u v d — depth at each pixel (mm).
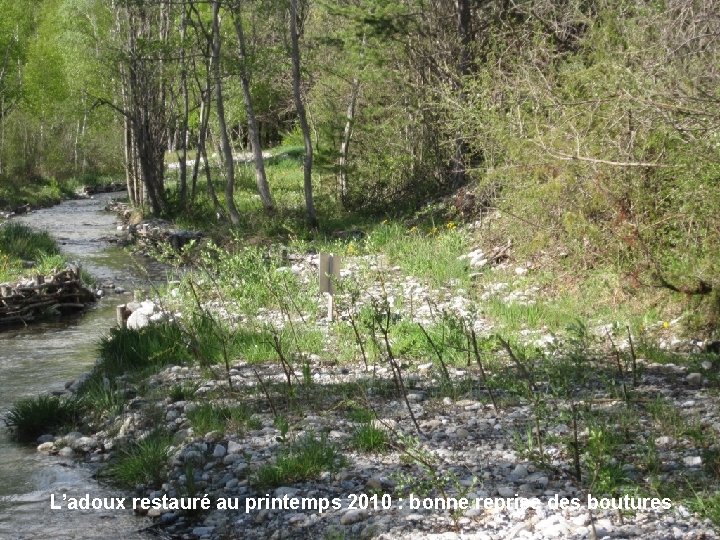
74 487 8461
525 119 15531
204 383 10938
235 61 27406
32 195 43844
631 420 8438
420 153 27328
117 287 20438
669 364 10594
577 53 17453
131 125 37906
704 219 12242
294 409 9648
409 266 17578
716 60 12461
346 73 27484
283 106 45219
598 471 7023
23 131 48906
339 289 12773
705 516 6457
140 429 9680
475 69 23422
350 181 29594
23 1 56031
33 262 22172
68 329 16344
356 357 11797
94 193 51344
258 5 29109
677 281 12016
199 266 16484
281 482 7820
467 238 18859
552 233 15250
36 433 10203
